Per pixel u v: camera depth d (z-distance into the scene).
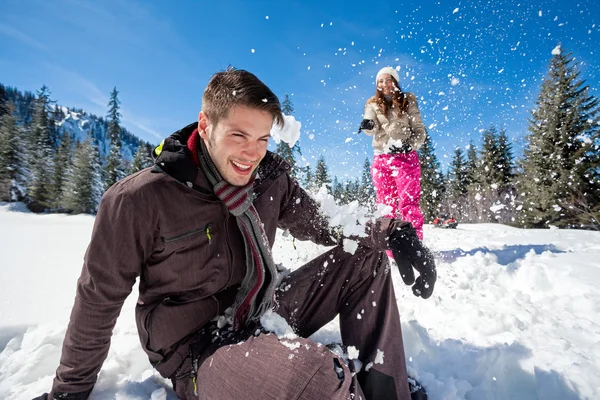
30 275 2.92
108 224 0.96
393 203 3.16
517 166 16.20
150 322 1.07
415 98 3.03
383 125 3.06
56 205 29.39
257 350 0.92
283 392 0.82
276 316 1.06
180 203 1.00
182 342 1.11
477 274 2.69
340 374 0.83
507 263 3.01
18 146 31.69
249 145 0.95
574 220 13.74
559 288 2.29
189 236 1.03
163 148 1.02
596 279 2.26
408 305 2.15
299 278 1.28
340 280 1.27
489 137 18.28
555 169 14.26
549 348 1.52
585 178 13.54
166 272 1.06
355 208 1.35
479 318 1.80
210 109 0.95
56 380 1.06
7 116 32.06
